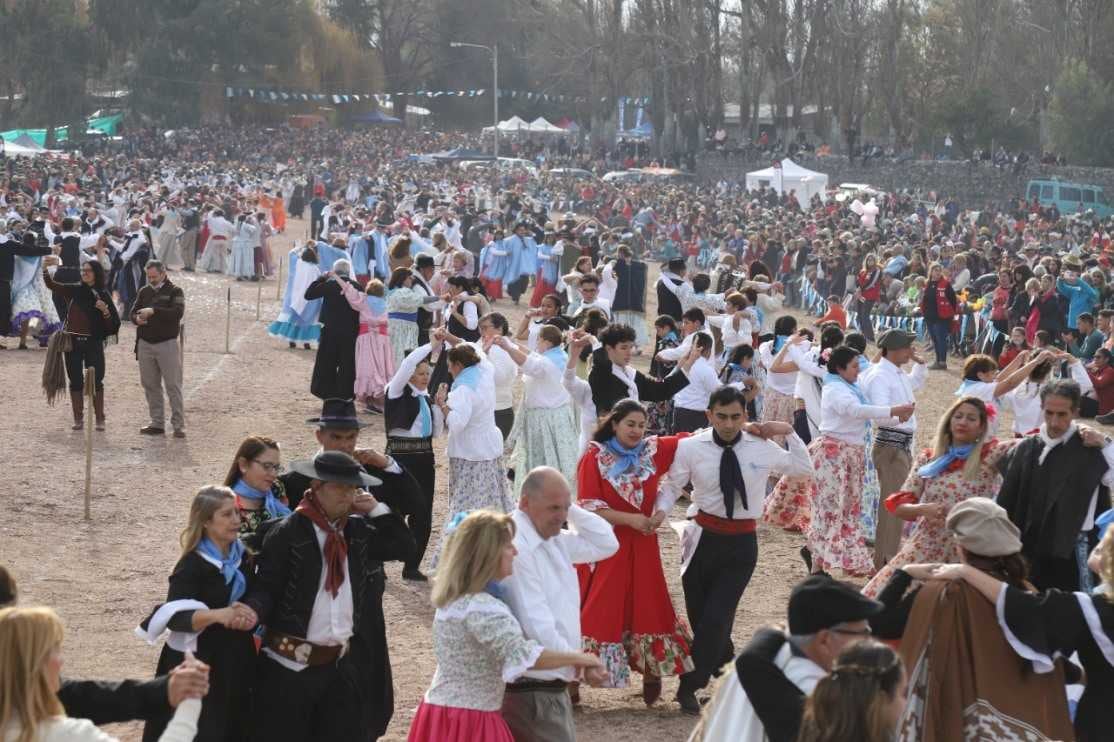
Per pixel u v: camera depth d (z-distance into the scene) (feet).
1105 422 80.69
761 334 70.03
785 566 46.73
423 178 285.64
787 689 19.04
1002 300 102.12
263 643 24.98
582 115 395.34
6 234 88.84
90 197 189.67
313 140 377.30
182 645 24.62
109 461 59.16
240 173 286.05
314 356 95.25
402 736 30.58
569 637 25.48
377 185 262.88
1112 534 23.07
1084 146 269.03
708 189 276.21
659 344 63.98
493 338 53.47
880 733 16.90
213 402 75.31
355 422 28.63
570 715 25.61
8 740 17.28
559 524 25.25
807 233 182.29
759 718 19.21
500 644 22.53
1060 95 272.10
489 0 453.17
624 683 31.65
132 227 117.19
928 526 32.07
